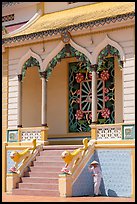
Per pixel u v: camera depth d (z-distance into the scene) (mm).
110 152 16375
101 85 19266
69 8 20406
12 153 16922
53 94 20953
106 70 19188
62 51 18359
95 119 17094
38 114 21016
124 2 18203
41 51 18906
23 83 20547
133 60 16406
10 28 22062
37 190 15875
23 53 19391
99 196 15883
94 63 17375
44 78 18766
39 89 21172
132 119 16203
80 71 20219
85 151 16422
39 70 18906
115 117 18688
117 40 16891
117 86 18781
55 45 18547
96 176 16078
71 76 20500
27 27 19953
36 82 21172
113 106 18859
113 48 17000
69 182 15305
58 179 15766
